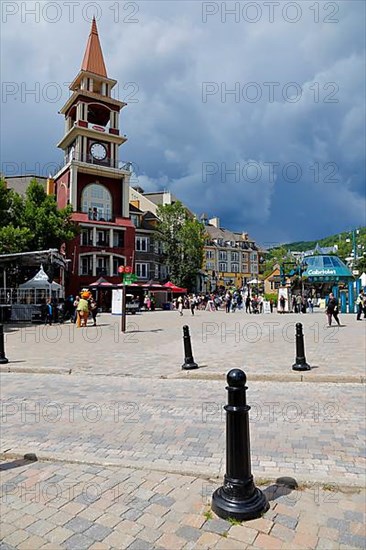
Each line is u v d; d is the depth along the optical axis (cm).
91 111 5062
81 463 425
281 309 3725
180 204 6000
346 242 6831
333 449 456
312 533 294
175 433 514
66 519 317
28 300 2867
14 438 503
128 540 289
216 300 4806
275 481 377
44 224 3597
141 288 4750
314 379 798
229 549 277
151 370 909
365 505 334
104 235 4847
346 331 1772
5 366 954
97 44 5162
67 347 1335
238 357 1048
